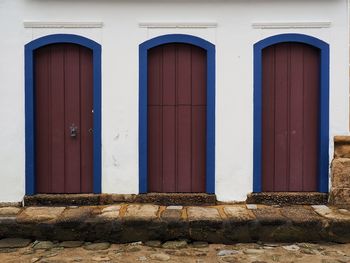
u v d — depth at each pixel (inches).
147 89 264.2
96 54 260.5
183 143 267.7
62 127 266.5
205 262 206.4
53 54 264.5
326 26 261.1
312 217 234.1
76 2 259.6
